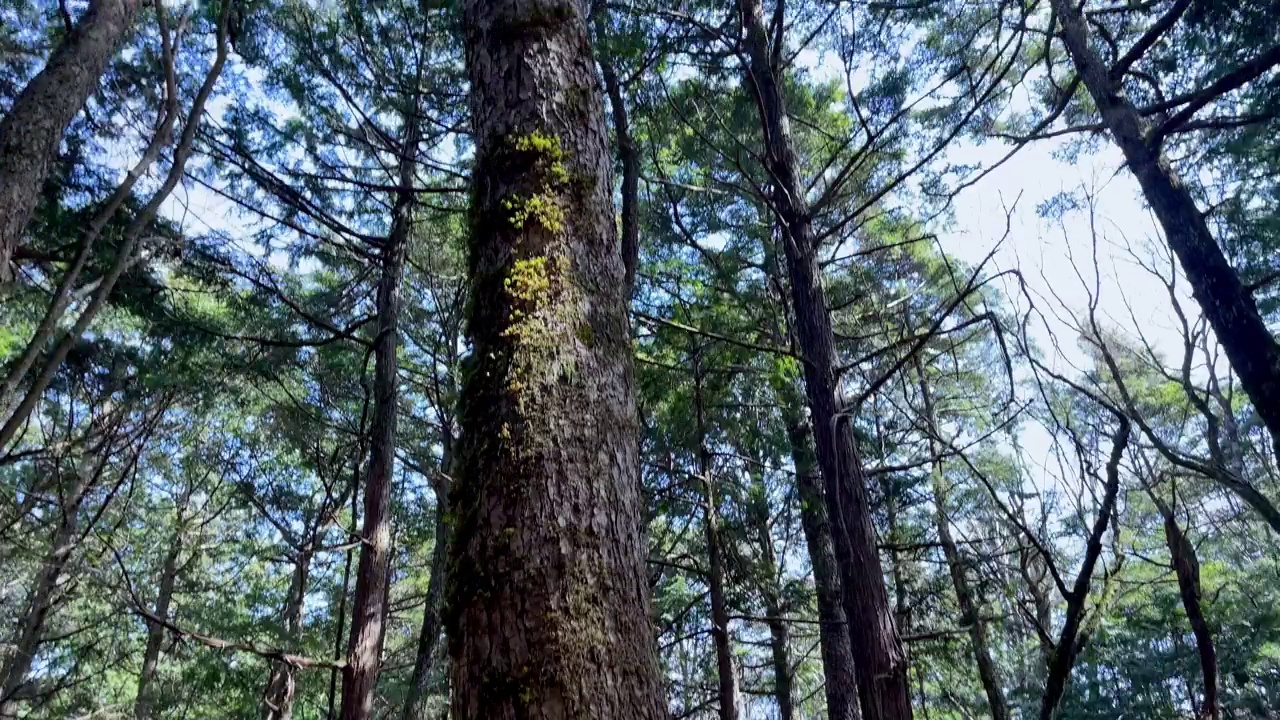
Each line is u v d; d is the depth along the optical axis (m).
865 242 11.95
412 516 12.75
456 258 9.47
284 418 9.64
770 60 7.43
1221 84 6.04
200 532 13.39
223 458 12.39
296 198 6.94
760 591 8.71
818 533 9.26
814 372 6.42
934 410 12.64
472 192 2.39
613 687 1.64
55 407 10.02
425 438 11.54
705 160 8.38
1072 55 7.30
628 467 1.99
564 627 1.66
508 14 2.56
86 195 6.88
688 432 8.10
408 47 7.44
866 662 5.45
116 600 9.97
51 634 11.31
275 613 12.95
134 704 12.17
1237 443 8.91
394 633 15.77
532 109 2.40
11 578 10.27
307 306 9.23
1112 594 3.36
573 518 1.81
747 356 7.94
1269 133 7.87
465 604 1.75
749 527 9.57
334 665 6.42
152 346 8.02
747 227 9.53
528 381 1.96
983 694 12.15
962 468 11.93
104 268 6.42
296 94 7.23
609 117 6.84
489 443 1.91
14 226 4.80
